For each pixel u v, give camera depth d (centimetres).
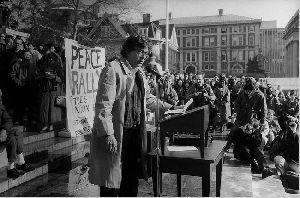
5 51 682
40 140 603
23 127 642
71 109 634
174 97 996
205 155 286
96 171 270
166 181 449
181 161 279
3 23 928
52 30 1778
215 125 1071
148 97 333
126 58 278
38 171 451
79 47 646
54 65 652
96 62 691
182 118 283
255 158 600
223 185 443
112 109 270
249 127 604
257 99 657
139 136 288
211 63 5000
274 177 557
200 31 5059
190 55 5106
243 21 4769
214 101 1077
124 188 294
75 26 1902
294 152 588
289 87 2419
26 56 664
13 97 671
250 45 4731
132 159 289
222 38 4997
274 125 890
